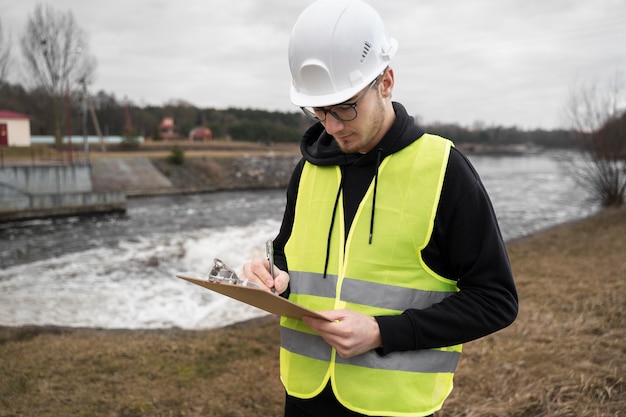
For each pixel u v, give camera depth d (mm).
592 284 6391
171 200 26766
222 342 4895
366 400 1297
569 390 3227
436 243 1302
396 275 1308
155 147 45656
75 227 17297
